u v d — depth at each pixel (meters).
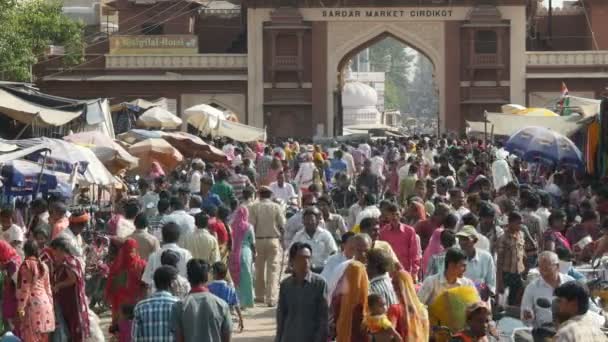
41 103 26.94
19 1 50.22
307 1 57.66
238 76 58.22
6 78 43.09
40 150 18.33
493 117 29.12
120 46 58.09
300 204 25.27
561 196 22.61
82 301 13.79
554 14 63.12
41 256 13.76
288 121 58.44
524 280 15.17
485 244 14.77
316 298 11.72
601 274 14.52
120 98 58.31
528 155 23.38
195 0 61.62
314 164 29.28
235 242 18.78
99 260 18.69
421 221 16.80
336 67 58.00
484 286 13.41
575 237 17.52
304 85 58.16
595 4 60.09
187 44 58.34
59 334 13.72
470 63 57.50
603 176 24.44
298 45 57.91
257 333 17.14
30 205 18.52
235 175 25.64
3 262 13.82
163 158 26.91
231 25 63.78
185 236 16.61
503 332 12.20
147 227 16.91
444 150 35.78
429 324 11.48
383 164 33.44
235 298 15.62
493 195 22.16
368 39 57.97
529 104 57.84
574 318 9.03
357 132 67.19
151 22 61.59
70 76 57.84
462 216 16.42
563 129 27.81
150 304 11.56
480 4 57.56
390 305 11.42
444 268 11.98
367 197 19.27
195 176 25.45
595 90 57.72
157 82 58.22
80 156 19.53
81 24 55.41
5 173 18.19
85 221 16.42
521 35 57.47
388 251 11.67
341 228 19.28
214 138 40.06
